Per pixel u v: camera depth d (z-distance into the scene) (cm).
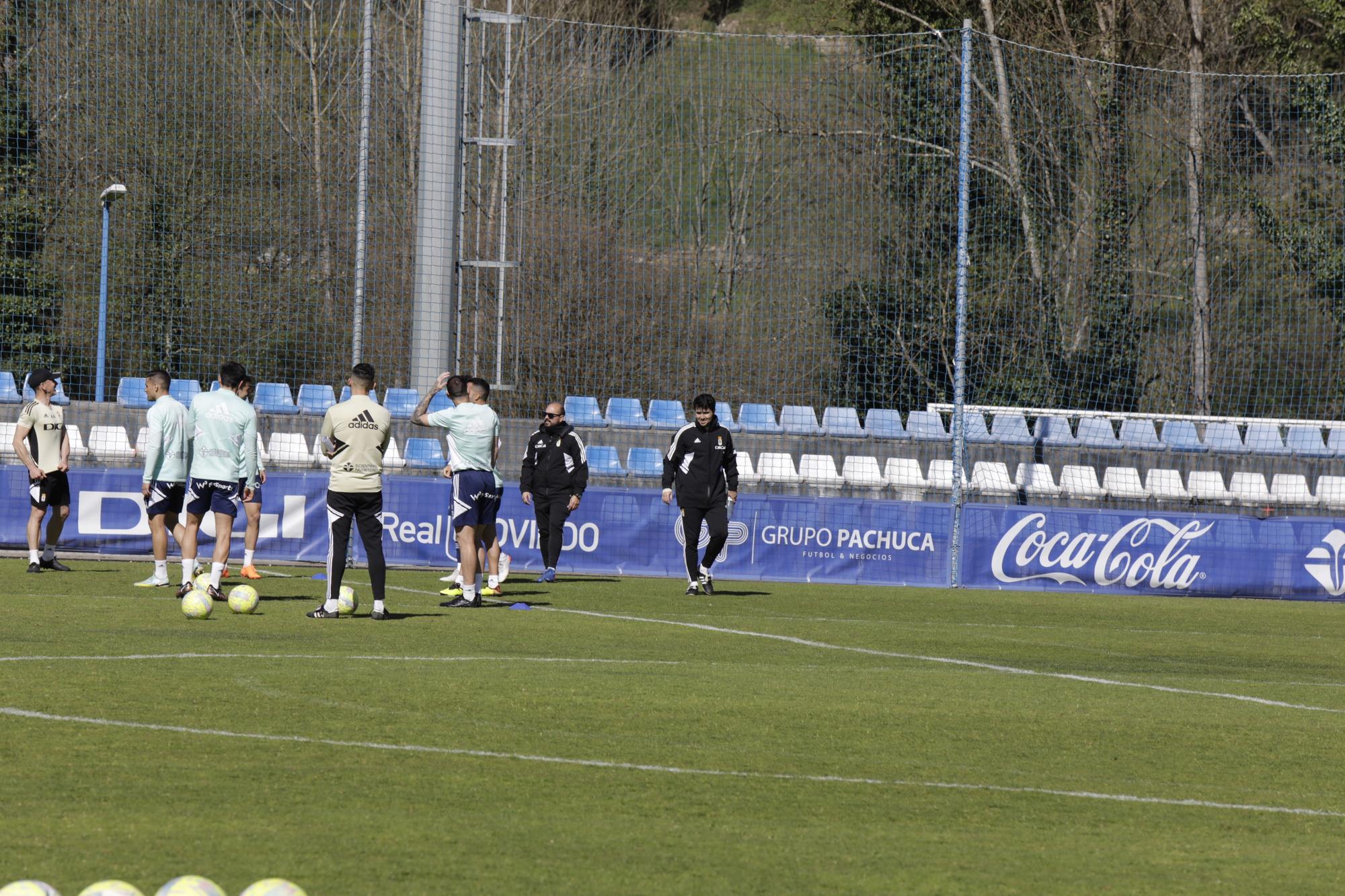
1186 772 2547
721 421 8538
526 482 5794
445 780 2253
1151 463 8112
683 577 6362
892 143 9269
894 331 8869
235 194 8819
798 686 3309
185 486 5075
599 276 9062
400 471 7106
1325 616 5766
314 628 4044
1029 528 6425
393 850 1858
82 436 7150
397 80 9456
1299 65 13325
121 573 5481
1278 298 9681
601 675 3353
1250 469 8175
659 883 1756
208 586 4606
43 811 1989
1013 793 2325
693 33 7469
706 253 10650
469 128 8756
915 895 1744
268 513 6197
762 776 2375
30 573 5388
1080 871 1875
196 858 1788
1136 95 9681
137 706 2753
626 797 2192
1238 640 4803
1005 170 9125
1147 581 6469
